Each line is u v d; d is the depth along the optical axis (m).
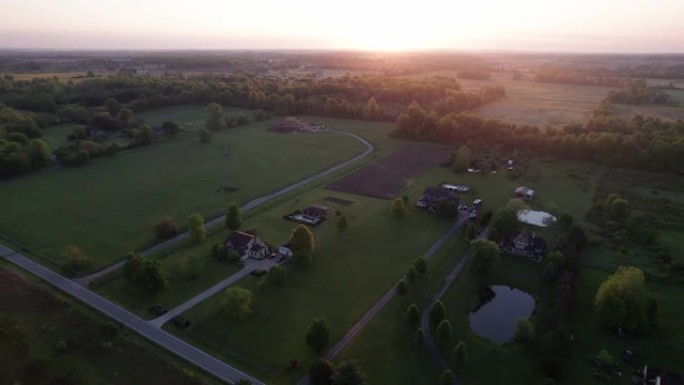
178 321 70.75
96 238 99.06
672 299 78.62
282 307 75.75
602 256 93.31
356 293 80.19
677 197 124.75
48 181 134.62
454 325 72.56
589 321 73.00
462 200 123.75
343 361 60.66
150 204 118.31
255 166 151.00
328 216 111.69
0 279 81.00
